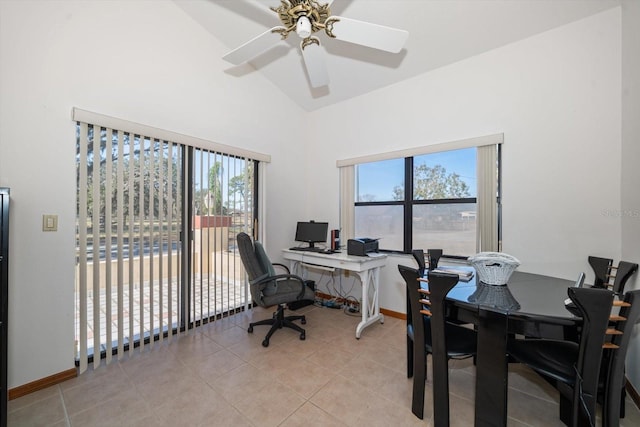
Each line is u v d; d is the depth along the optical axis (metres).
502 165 2.46
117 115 2.17
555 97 2.21
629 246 1.84
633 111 1.80
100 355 2.14
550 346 1.53
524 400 1.74
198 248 2.73
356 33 1.66
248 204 3.18
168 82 2.49
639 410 1.61
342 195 3.60
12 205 1.75
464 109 2.66
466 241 2.74
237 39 2.83
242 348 2.39
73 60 1.97
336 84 3.30
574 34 2.13
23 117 1.78
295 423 1.54
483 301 1.42
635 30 1.77
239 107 3.09
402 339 2.59
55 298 1.91
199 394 1.78
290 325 2.65
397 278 3.15
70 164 1.96
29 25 1.80
